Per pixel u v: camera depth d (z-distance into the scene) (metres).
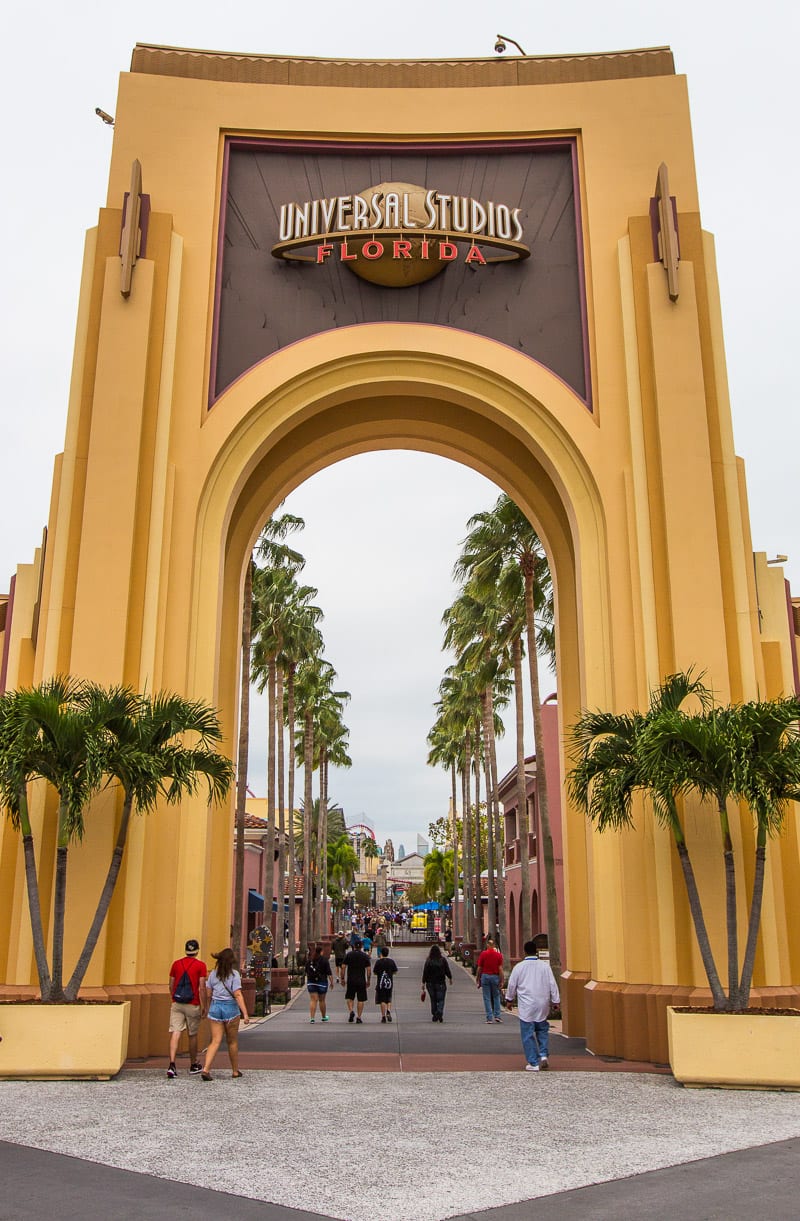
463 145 18.03
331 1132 8.85
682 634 14.86
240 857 27.95
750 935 12.48
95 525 15.07
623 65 18.17
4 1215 6.37
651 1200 6.79
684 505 15.34
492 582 33.47
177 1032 12.05
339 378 17.08
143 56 18.02
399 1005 27.77
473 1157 7.99
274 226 17.70
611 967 14.66
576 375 17.06
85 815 14.05
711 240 16.95
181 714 13.01
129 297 15.98
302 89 18.05
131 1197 6.79
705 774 12.41
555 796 38.09
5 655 16.47
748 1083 11.38
